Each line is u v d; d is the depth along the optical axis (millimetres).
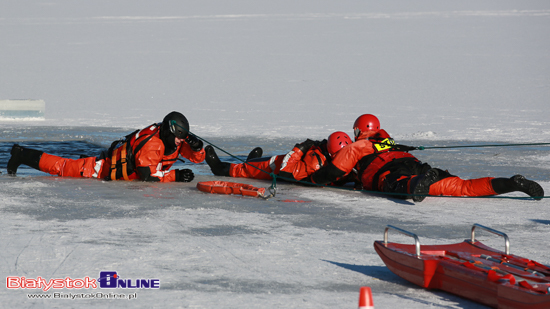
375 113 39969
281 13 131000
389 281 7891
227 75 60719
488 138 29078
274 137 28859
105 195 14109
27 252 8883
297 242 9844
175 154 16906
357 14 128500
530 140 28281
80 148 24234
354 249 9477
